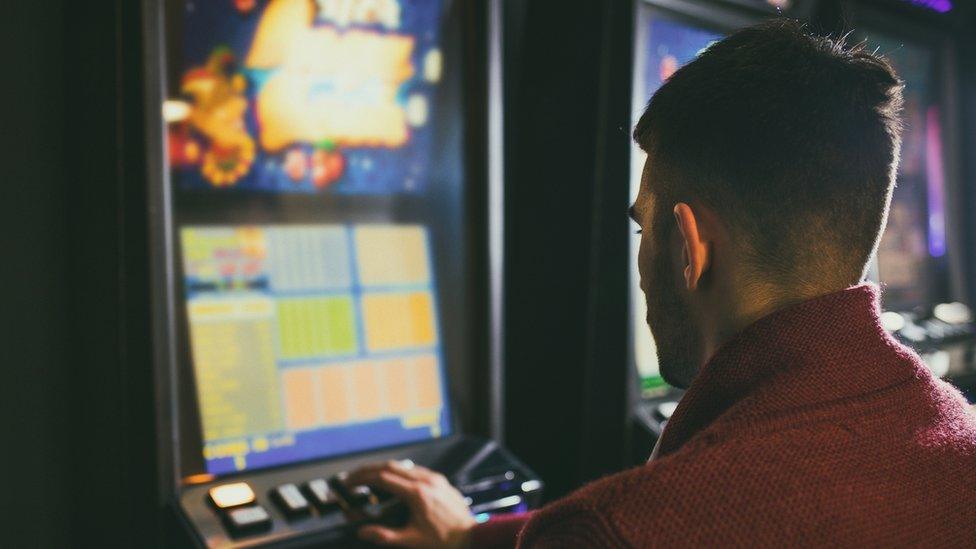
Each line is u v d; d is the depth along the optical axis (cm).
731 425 63
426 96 160
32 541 144
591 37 182
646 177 78
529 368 202
